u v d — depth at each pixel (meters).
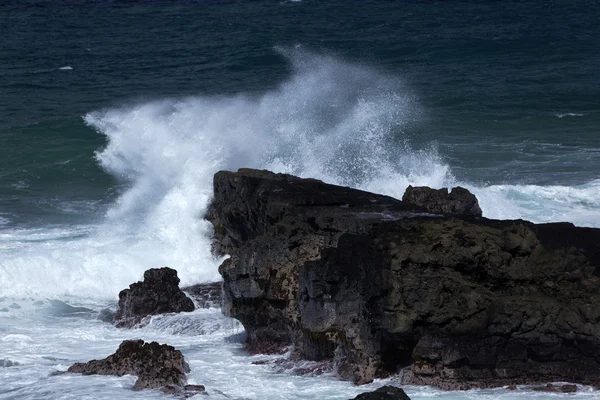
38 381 43.84
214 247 67.94
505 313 42.25
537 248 44.53
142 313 58.22
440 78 151.88
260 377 45.19
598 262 47.66
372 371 43.69
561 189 83.12
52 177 95.56
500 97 135.00
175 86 147.88
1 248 69.88
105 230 75.38
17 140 106.50
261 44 189.12
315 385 43.44
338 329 44.97
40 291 64.06
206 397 40.97
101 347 52.09
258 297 49.78
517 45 187.00
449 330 42.50
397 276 42.50
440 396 41.00
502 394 41.22
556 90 140.88
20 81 152.38
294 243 49.78
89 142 105.75
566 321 42.41
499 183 88.19
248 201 57.53
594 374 42.62
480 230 44.12
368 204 52.25
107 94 141.00
